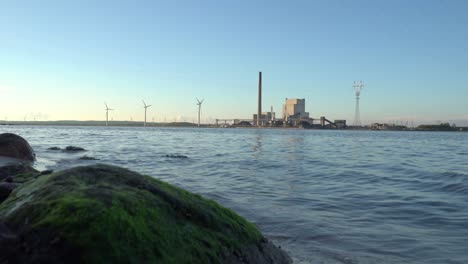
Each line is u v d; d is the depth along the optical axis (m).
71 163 18.58
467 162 22.64
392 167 19.27
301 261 5.78
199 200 4.86
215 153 28.03
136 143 40.16
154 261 3.39
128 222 3.54
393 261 5.90
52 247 3.20
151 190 4.36
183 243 3.80
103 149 29.66
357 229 7.69
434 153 31.55
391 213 9.12
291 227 7.76
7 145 18.06
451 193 11.88
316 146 41.03
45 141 41.03
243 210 9.22
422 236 7.22
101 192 3.86
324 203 10.26
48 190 3.96
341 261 5.86
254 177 15.23
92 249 3.20
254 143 46.16
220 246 4.16
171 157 23.61
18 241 3.27
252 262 4.41
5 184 5.62
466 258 6.03
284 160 22.70
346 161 22.50
